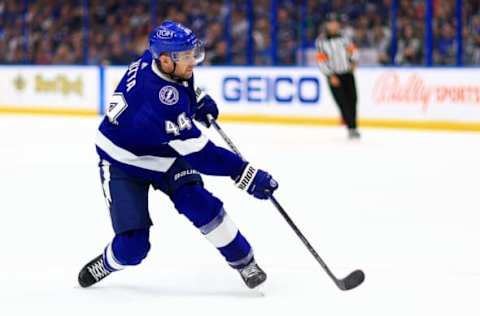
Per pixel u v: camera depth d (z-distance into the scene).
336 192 13.73
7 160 18.05
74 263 8.93
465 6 26.39
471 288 7.80
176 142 7.06
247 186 7.28
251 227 10.87
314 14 29.00
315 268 8.62
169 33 6.93
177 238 10.09
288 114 26.33
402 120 24.75
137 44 31.89
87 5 31.83
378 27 27.98
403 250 9.52
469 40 26.42
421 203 12.70
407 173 15.93
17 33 33.03
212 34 30.61
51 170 16.42
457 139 21.92
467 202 12.78
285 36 29.25
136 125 7.11
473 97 23.69
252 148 20.03
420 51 27.09
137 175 7.39
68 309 7.16
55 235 10.42
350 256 9.21
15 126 25.95
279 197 13.24
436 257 9.15
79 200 12.99
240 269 7.57
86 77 29.50
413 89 24.53
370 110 25.23
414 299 7.43
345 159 18.03
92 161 17.84
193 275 8.31
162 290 7.77
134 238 7.32
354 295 7.56
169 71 7.05
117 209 7.30
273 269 8.59
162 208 12.05
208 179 14.97
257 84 26.75
